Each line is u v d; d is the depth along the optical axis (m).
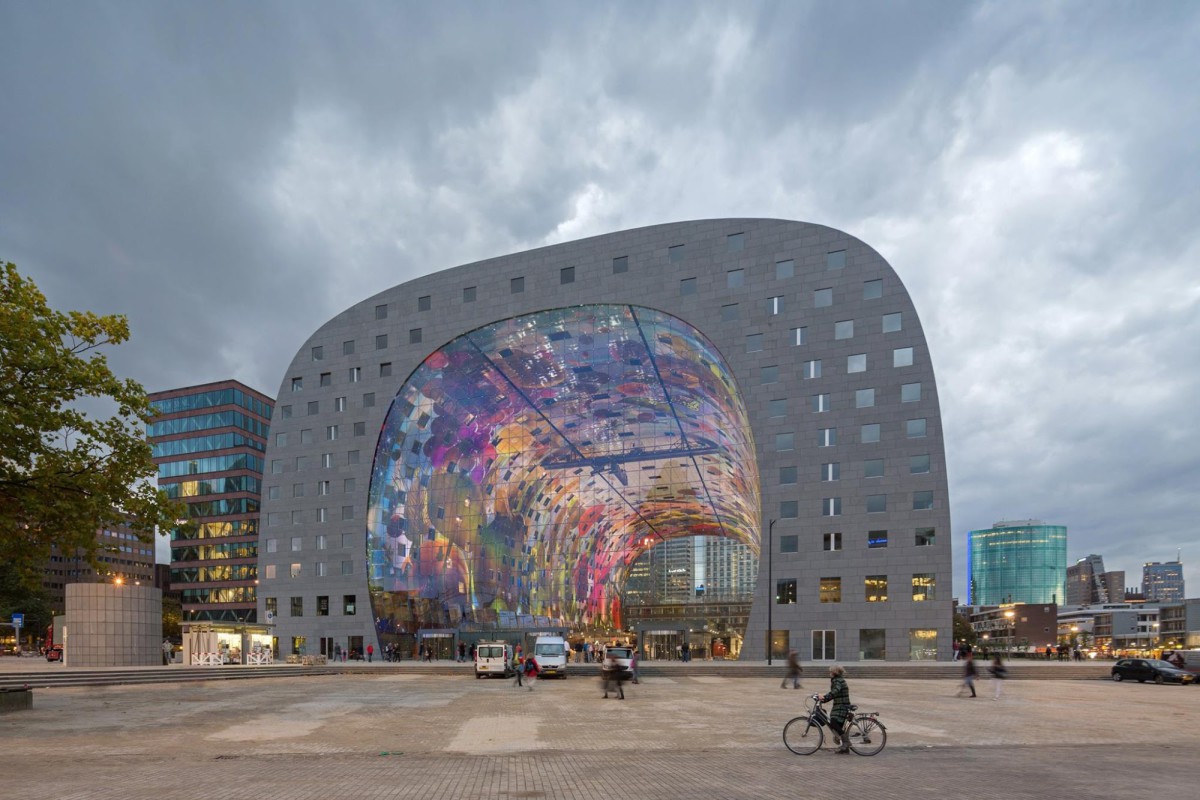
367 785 12.38
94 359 24.34
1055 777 12.92
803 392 55.16
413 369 69.06
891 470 52.38
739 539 98.38
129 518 25.38
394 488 70.38
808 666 45.56
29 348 22.20
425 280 69.62
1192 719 21.97
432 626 69.62
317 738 18.11
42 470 23.11
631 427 73.19
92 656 44.25
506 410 72.12
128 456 24.52
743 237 58.34
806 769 13.73
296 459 72.75
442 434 71.19
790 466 54.78
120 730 19.58
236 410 121.12
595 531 91.25
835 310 55.22
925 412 52.19
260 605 71.62
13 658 72.94
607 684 29.73
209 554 119.00
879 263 54.53
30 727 20.20
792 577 53.59
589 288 62.25
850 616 51.91
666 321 59.88
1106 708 25.16
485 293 66.62
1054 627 102.88
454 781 12.70
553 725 20.52
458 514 71.88
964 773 13.30
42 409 22.67
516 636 70.25
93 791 11.88
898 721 21.14
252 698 29.56
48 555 25.11
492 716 22.84
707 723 20.91
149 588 46.88
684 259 59.75
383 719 22.08
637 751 15.98
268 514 72.88
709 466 74.44
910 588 50.88
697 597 101.12
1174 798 11.30
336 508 70.56
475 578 71.88
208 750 16.22
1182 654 44.41
